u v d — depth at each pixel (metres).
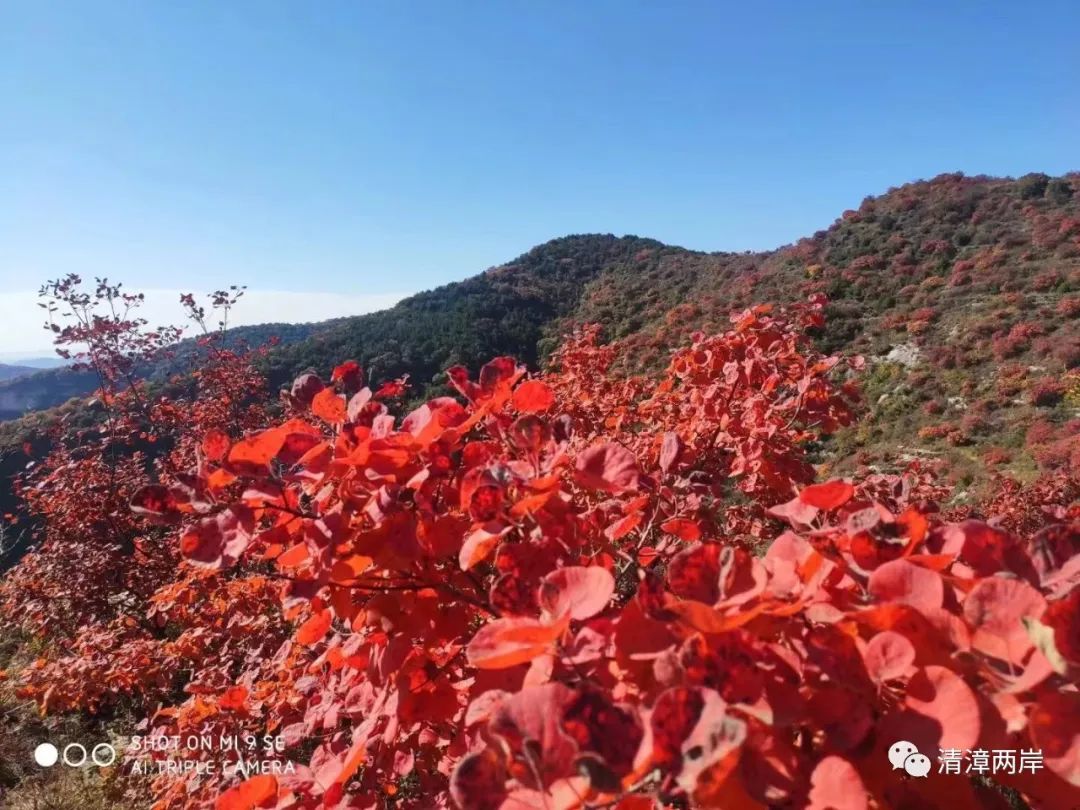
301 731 1.79
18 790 4.71
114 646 5.31
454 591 1.38
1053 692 0.74
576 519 1.53
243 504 1.30
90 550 6.92
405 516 1.28
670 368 3.99
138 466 8.27
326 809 1.32
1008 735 0.77
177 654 4.50
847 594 0.97
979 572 0.98
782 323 3.90
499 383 1.58
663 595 0.90
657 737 0.67
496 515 1.20
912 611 0.83
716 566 0.94
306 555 1.38
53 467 8.40
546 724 0.74
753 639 0.82
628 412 4.97
